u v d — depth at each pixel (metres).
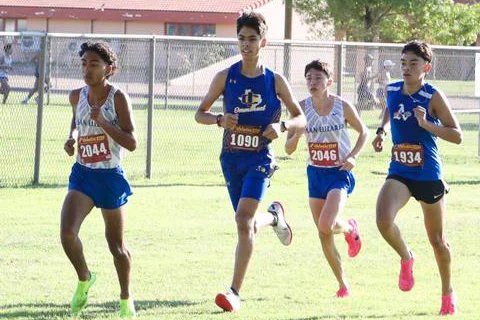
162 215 18.89
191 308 11.36
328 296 12.27
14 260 14.34
